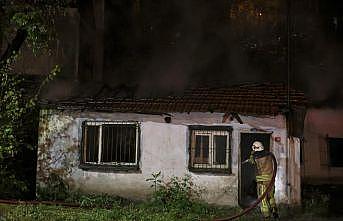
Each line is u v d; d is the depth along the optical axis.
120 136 12.74
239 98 12.88
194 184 12.15
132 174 12.52
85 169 12.79
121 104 12.86
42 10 12.92
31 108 12.84
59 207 10.91
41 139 13.05
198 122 12.30
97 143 12.85
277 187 11.70
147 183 12.41
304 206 11.76
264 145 11.99
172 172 12.32
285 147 11.82
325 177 15.52
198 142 12.34
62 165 12.92
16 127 12.04
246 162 11.59
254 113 11.78
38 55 14.75
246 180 12.04
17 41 13.62
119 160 12.70
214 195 12.03
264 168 10.66
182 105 12.48
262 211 10.45
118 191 12.56
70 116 13.02
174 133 12.41
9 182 12.55
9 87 11.86
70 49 15.67
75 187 12.80
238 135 12.09
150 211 10.75
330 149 15.66
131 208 11.00
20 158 13.88
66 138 12.98
